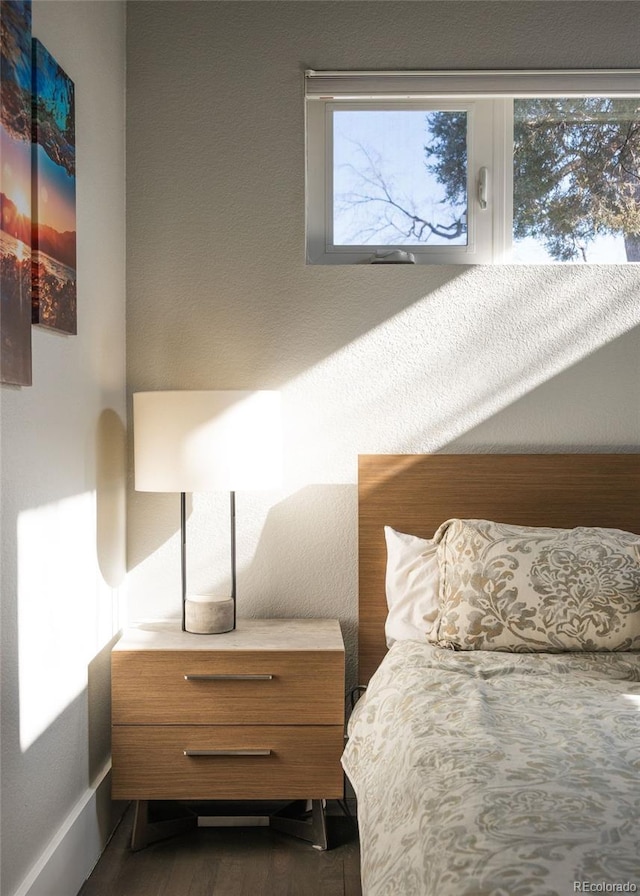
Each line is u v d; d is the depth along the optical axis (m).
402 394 2.89
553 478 2.84
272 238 2.89
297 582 2.90
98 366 2.54
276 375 2.89
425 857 1.35
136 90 2.88
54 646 2.12
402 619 2.62
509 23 2.89
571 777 1.48
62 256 2.11
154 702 2.44
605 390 2.88
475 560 2.47
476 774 1.52
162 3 2.88
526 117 2.97
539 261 2.97
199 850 2.48
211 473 2.49
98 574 2.53
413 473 2.84
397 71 2.88
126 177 2.88
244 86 2.89
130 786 2.44
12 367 1.77
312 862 2.41
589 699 1.98
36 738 1.99
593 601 2.36
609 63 2.89
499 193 2.96
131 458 2.89
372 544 2.84
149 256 2.89
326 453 2.90
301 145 2.89
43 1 2.05
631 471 2.83
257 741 2.45
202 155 2.88
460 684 2.11
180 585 2.90
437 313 2.89
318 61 2.89
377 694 2.29
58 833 2.14
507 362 2.89
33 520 1.96
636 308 2.88
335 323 2.89
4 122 1.73
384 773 1.87
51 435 2.09
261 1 2.89
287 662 2.45
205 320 2.89
